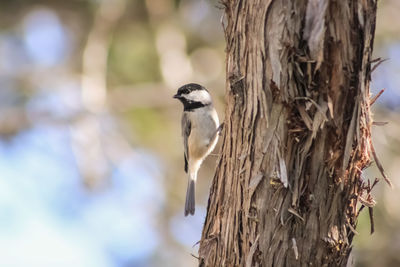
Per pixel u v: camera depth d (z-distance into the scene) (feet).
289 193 18.72
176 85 52.85
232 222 19.88
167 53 53.21
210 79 55.47
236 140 19.83
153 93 52.70
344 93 18.15
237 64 19.70
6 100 54.34
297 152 18.58
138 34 54.34
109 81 53.67
